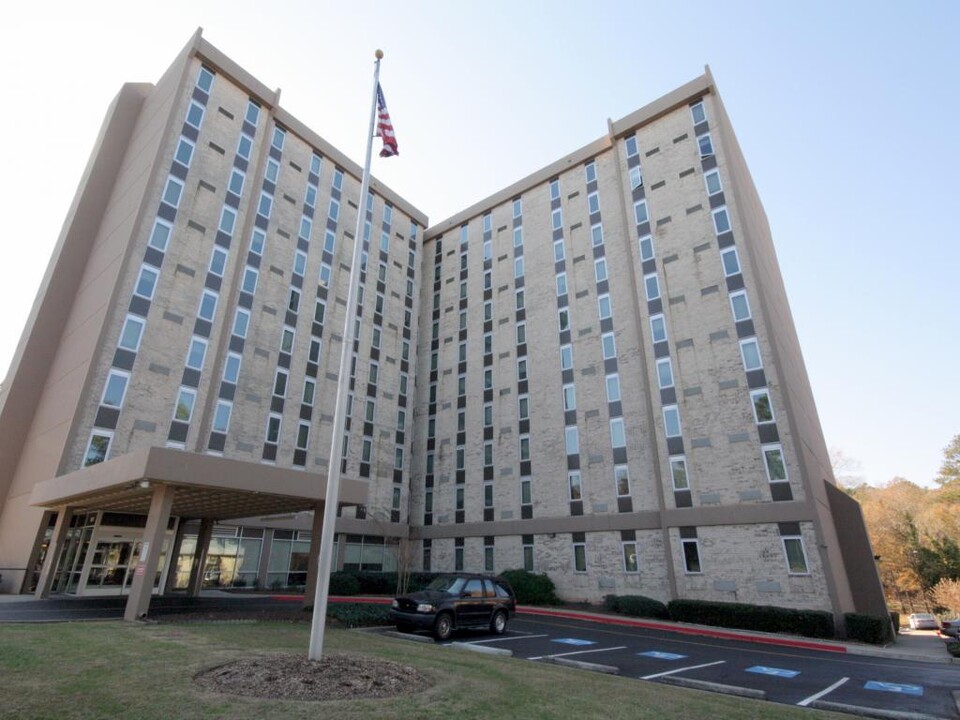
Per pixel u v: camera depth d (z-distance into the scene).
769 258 33.44
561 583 28.05
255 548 28.73
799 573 20.97
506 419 33.81
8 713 5.18
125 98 32.69
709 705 7.72
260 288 30.58
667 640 17.02
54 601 17.19
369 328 37.69
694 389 25.83
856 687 10.70
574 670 10.27
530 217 37.41
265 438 28.89
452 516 34.56
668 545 24.53
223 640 10.06
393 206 42.84
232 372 28.08
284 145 34.34
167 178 27.19
